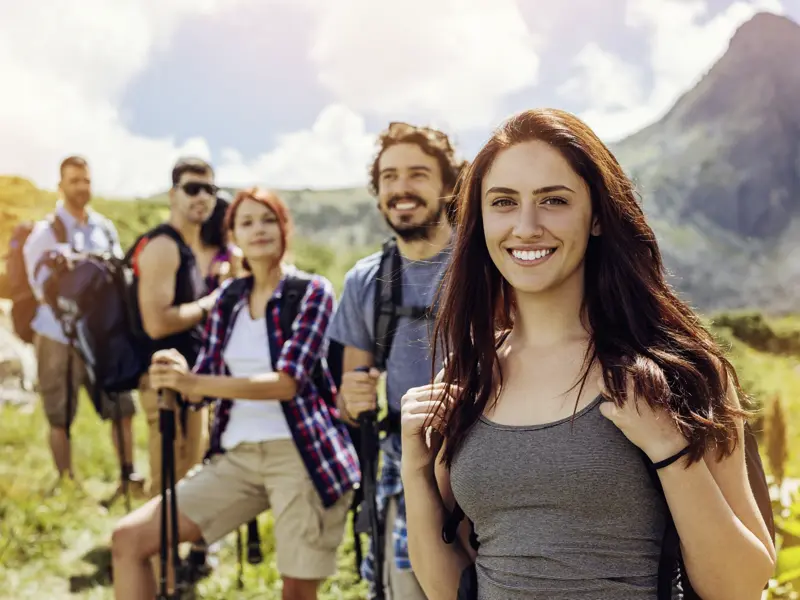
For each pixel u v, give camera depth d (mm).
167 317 4777
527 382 1834
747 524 1738
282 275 3850
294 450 3625
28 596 4863
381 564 3053
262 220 3791
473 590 1851
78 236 6676
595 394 1733
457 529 2008
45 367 6582
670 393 1648
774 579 3107
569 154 1807
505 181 1838
